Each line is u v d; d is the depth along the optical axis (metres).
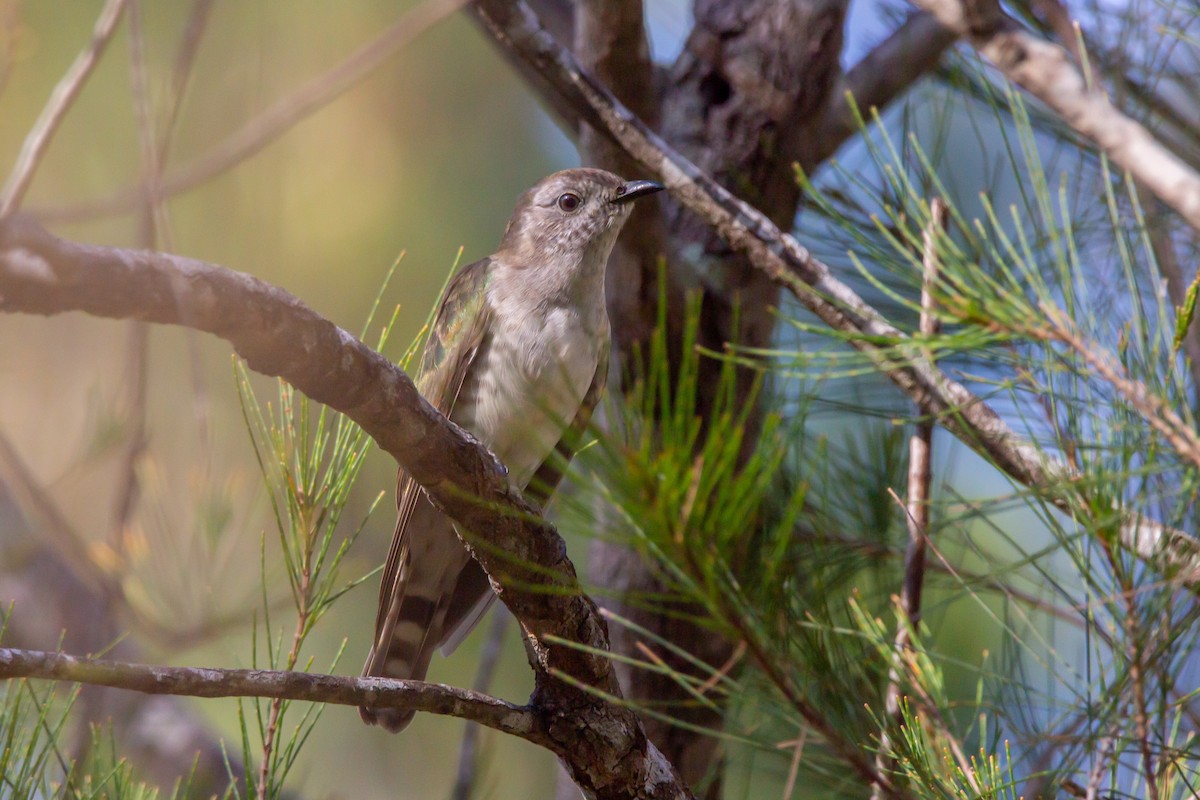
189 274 4.24
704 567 4.11
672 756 7.64
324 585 5.43
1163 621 4.78
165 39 10.38
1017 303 4.64
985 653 5.67
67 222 5.11
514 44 6.73
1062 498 4.85
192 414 11.26
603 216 7.94
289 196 11.16
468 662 11.88
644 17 6.88
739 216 6.61
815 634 5.68
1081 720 5.40
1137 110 6.96
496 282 8.24
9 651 4.27
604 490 4.11
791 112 7.96
